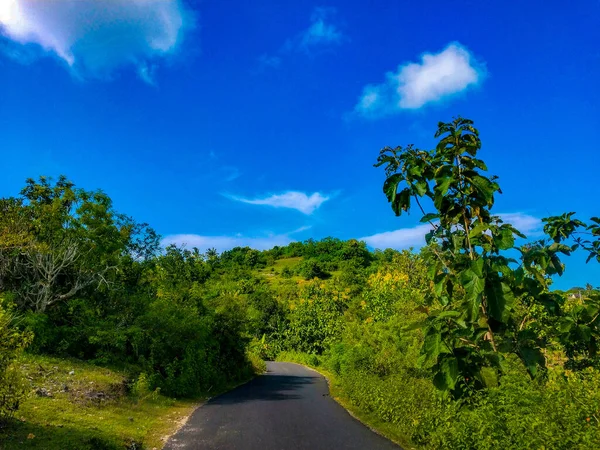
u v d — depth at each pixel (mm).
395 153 8242
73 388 10945
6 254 15688
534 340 7637
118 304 17609
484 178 7676
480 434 5840
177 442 8562
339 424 10430
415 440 8398
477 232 7250
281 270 102375
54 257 15836
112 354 15578
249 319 25062
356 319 28703
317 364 39094
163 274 23266
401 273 26672
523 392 6016
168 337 16938
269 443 8453
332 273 88125
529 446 5086
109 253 17172
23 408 8445
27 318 13555
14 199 16797
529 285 7617
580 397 5406
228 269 85812
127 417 10102
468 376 7406
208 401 15180
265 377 26281
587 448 4469
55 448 6660
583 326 7191
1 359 6727
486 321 7391
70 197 16609
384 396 10758
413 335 15312
